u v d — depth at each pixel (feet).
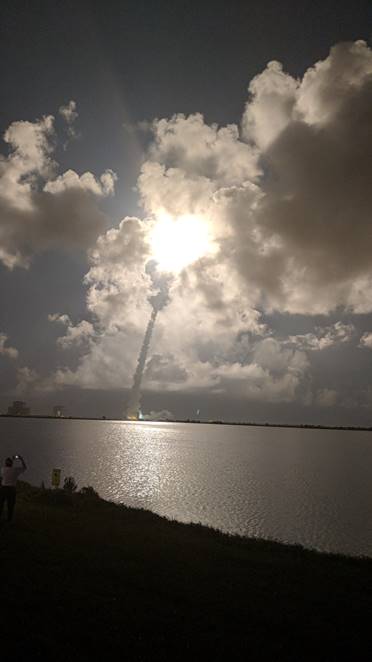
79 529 60.95
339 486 277.23
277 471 347.97
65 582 38.65
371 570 56.03
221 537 70.13
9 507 59.26
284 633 33.17
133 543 56.24
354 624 35.70
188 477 276.00
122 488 215.51
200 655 28.81
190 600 37.78
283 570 50.93
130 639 29.76
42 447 441.68
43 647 27.35
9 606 32.65
